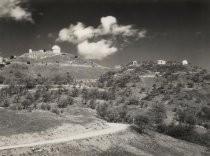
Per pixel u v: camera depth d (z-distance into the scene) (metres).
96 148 73.94
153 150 87.12
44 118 87.31
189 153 93.94
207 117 163.62
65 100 149.62
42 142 69.69
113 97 181.50
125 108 161.50
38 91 173.25
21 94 165.88
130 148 81.81
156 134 99.56
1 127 75.94
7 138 71.38
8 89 174.38
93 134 81.88
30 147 63.50
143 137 92.38
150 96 193.38
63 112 124.44
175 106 176.88
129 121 118.19
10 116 83.12
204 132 125.81
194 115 160.38
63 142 69.88
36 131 77.50
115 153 75.94
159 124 118.69
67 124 86.38
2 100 149.00
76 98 165.25
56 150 66.19
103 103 164.12
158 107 164.12
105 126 95.19
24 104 138.38
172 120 138.88
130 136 88.62
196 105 182.75
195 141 110.56
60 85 196.50
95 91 182.50
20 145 66.19
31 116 87.06
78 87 196.38
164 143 94.31
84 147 72.06
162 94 197.62
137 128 97.19
